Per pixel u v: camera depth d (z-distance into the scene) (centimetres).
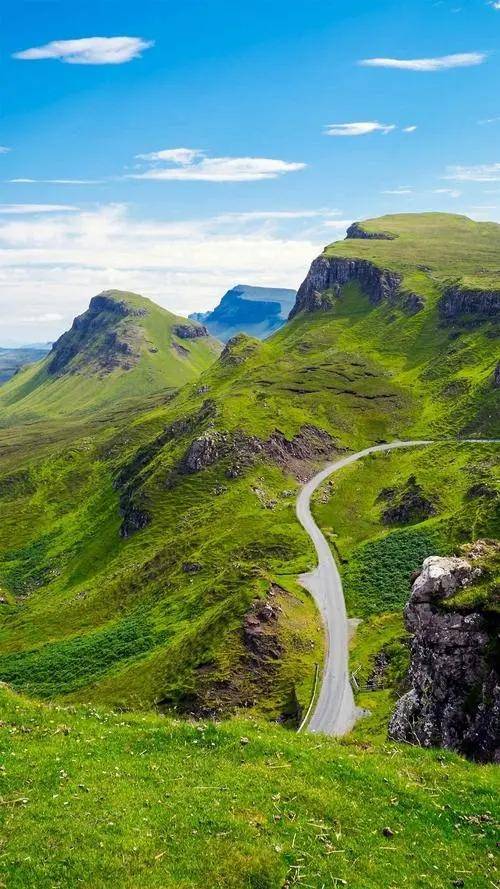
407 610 4553
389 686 7950
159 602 14288
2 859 1984
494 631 3959
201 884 1964
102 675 11475
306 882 2022
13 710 3064
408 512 15200
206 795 2425
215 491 19212
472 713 3834
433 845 2275
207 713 8394
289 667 8931
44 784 2425
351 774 2667
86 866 1988
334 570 12950
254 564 13362
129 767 2617
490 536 11819
